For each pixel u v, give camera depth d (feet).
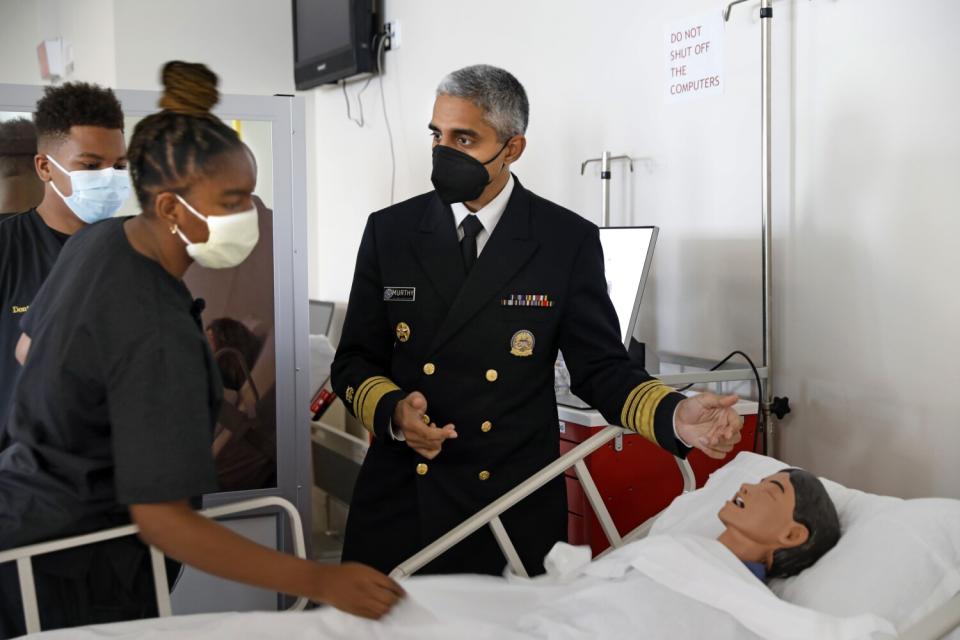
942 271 6.03
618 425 5.50
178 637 4.09
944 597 4.40
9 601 4.42
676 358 8.16
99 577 4.44
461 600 4.81
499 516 5.68
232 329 7.36
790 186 7.07
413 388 5.79
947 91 5.93
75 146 5.60
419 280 5.78
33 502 4.10
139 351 3.68
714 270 7.78
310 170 15.21
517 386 5.67
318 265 15.34
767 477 5.02
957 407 5.98
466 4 10.96
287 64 14.79
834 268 6.75
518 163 10.30
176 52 14.06
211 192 3.69
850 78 6.56
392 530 5.91
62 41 16.63
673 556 4.57
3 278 5.90
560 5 9.45
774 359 7.27
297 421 7.52
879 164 6.39
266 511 7.54
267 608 7.53
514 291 5.66
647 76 8.37
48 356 3.86
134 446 3.61
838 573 4.64
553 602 4.68
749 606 4.29
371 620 3.96
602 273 5.81
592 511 7.05
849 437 6.72
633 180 8.63
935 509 4.78
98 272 3.81
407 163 12.45
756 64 7.27
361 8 12.74
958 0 5.84
